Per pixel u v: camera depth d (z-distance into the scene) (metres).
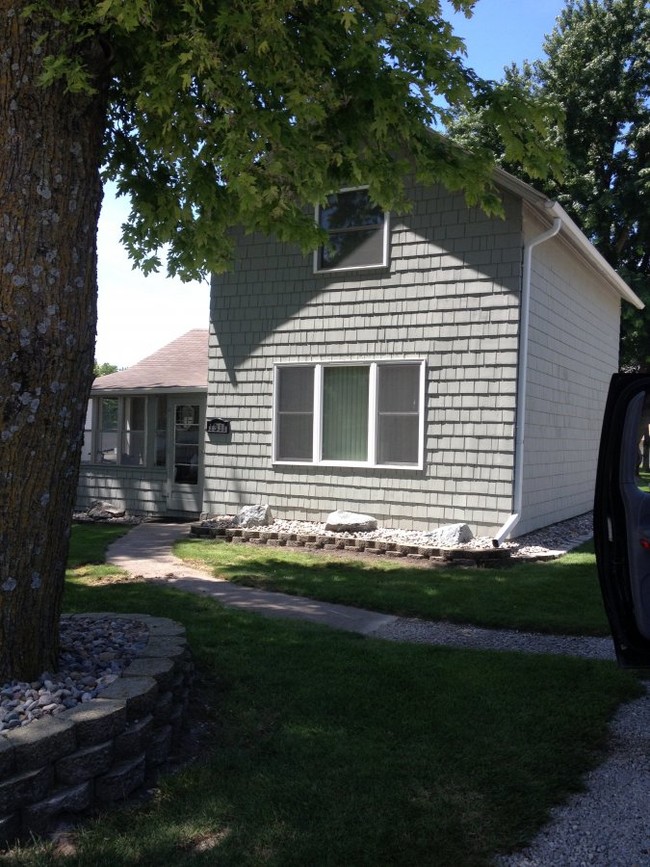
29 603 4.05
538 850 3.26
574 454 14.06
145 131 5.87
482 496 10.93
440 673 5.35
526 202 10.68
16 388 3.94
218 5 4.96
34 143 4.00
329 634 6.37
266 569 9.24
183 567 9.48
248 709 4.67
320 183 5.52
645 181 24.86
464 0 5.63
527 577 8.80
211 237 6.76
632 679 5.30
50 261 4.02
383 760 4.00
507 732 4.36
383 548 10.39
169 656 4.35
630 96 26.12
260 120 5.05
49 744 3.32
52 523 4.13
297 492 12.51
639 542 4.58
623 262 27.28
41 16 4.05
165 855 3.16
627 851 3.26
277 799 3.60
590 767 4.02
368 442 11.85
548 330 12.09
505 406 10.77
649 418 4.93
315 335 12.34
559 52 26.66
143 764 3.73
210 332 13.39
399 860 3.13
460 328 11.09
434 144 6.20
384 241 11.63
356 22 5.09
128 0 4.20
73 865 3.07
